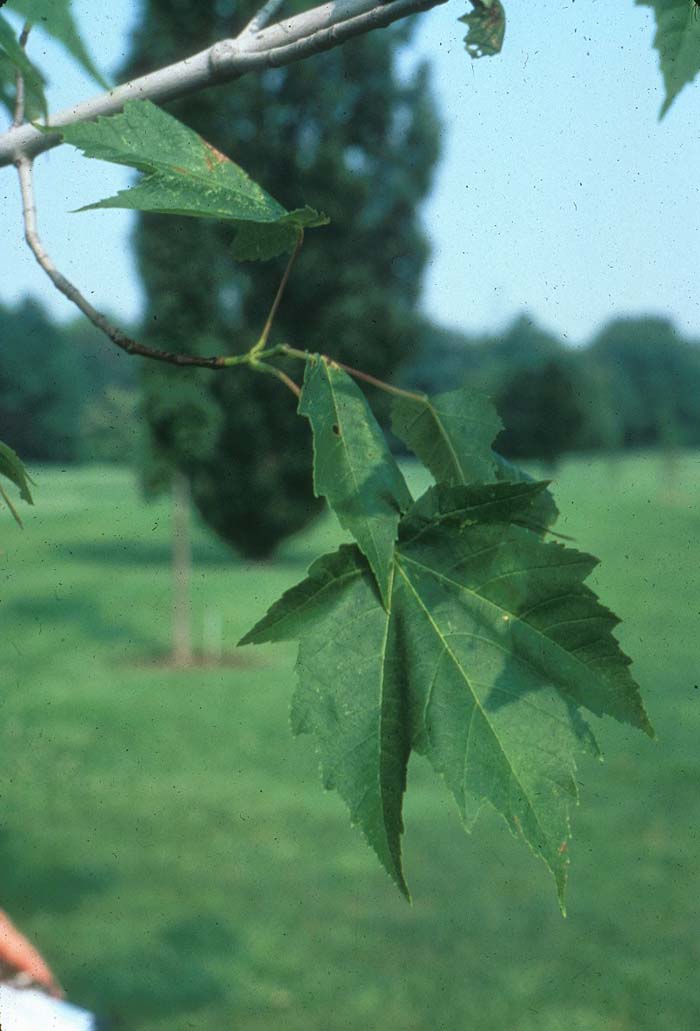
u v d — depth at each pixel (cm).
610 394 2695
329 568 111
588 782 1129
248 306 2055
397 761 106
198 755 1224
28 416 4303
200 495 2273
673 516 3247
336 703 107
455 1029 599
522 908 792
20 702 1470
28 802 1040
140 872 848
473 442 136
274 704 1466
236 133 2122
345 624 109
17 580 2561
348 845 930
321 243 2106
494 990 654
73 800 1048
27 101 134
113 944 696
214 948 698
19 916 746
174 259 1908
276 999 620
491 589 110
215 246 1914
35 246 128
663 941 723
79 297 128
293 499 2289
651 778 1138
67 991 602
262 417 2131
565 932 748
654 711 1413
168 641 1869
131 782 1108
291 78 2120
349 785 106
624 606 2103
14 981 158
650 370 3316
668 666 1659
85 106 134
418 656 108
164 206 117
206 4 1573
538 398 2438
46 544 3030
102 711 1434
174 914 759
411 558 112
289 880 840
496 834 959
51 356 4303
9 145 134
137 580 2536
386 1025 604
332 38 127
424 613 109
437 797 1081
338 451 113
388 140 2205
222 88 2075
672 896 805
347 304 2111
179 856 891
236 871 858
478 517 111
